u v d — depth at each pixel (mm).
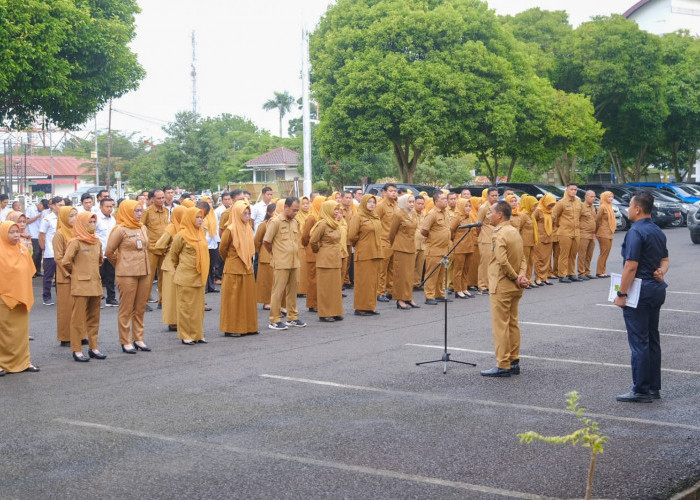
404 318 13344
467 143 33438
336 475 5957
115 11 23844
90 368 9859
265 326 12836
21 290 9531
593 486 5703
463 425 7215
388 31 32969
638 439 6793
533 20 42656
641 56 41031
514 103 33938
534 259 17547
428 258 14992
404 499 5480
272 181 69312
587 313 13586
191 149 52344
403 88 32219
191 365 9922
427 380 8961
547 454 6406
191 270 11305
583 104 37062
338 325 12781
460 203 15766
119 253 10750
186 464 6223
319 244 13062
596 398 8141
